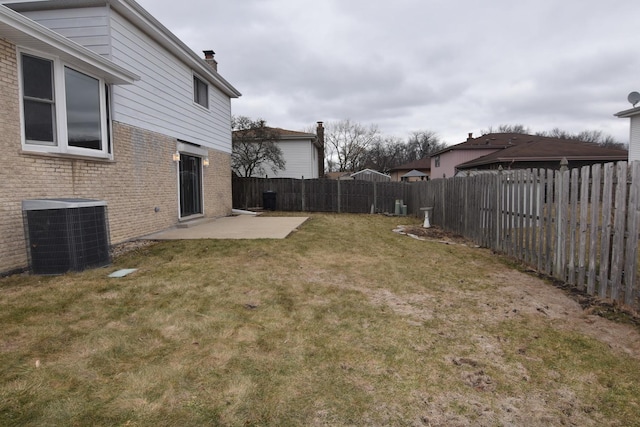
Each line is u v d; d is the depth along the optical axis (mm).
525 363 2855
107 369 2594
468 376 2658
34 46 5340
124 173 7832
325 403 2289
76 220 5156
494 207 7426
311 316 3742
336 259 6398
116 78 6992
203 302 4031
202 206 12242
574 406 2318
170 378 2492
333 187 17922
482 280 5211
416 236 9617
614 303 4066
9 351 2812
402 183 17234
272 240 7996
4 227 5066
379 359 2879
